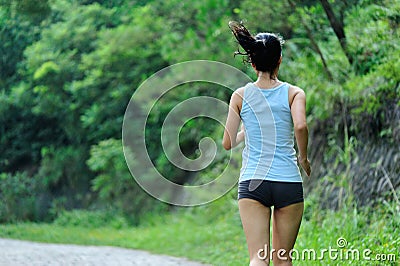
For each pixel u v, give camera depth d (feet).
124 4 156.46
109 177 154.10
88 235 124.16
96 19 160.97
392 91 73.97
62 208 171.42
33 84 177.47
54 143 185.88
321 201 82.94
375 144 76.69
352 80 78.43
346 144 79.30
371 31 76.43
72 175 175.42
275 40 38.78
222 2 115.65
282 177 37.58
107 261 74.33
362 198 75.15
